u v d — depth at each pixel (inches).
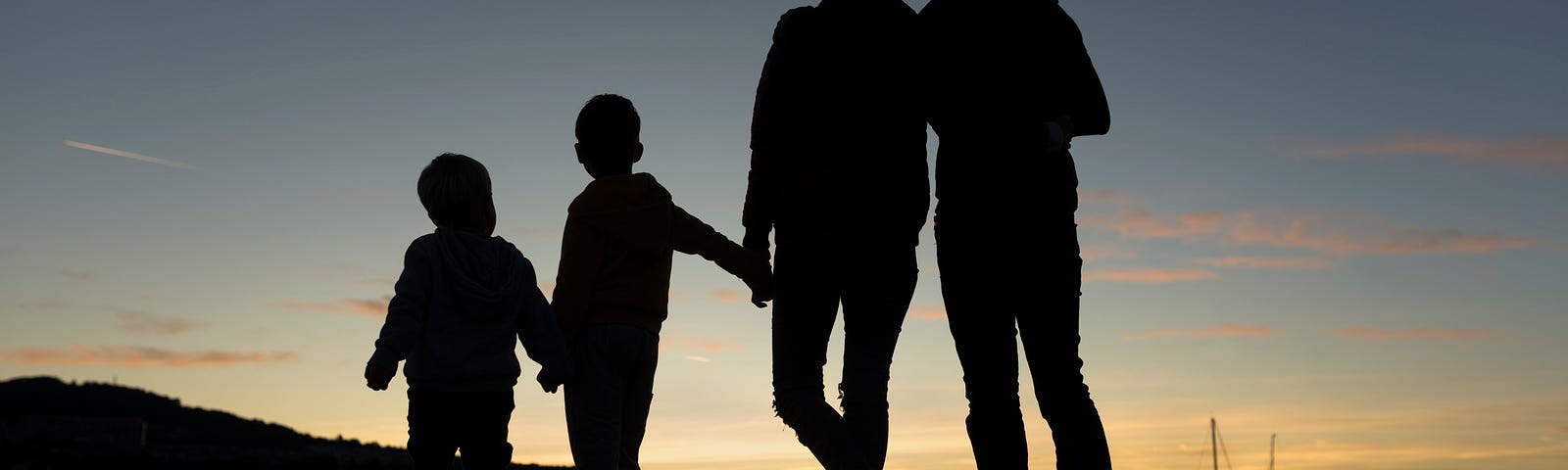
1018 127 127.3
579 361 155.6
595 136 165.3
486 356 148.2
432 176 155.6
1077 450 126.7
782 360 142.6
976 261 130.0
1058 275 128.2
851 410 141.9
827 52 143.9
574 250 156.5
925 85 140.2
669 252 164.1
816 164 141.5
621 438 160.2
